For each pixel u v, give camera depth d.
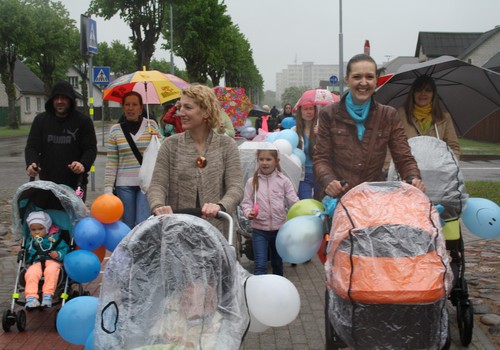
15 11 51.66
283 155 7.44
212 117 4.20
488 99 6.21
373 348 3.60
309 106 8.07
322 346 5.31
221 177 4.23
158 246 3.12
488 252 8.65
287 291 3.38
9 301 6.56
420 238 3.67
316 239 4.55
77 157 6.67
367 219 3.76
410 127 5.80
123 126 7.07
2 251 8.75
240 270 3.43
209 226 3.11
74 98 6.57
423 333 3.56
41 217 5.84
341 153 4.61
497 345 5.21
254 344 5.37
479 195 13.37
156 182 4.21
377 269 3.55
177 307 3.02
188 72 42.78
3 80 54.25
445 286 3.57
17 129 54.34
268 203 6.63
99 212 5.74
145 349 2.89
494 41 52.69
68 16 61.34
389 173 5.05
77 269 5.57
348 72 4.53
